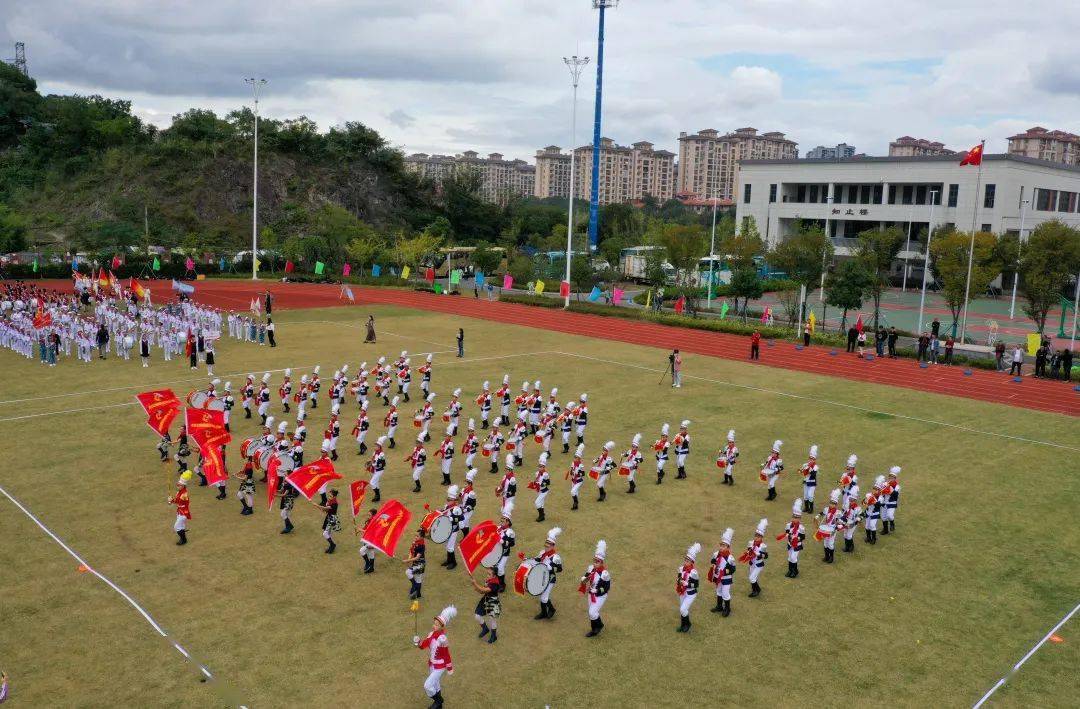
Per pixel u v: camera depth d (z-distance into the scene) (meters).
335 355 51.25
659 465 29.50
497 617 18.89
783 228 124.44
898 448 34.28
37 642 18.28
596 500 27.83
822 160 118.12
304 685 16.89
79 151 148.00
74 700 16.22
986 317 82.00
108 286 79.19
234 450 32.06
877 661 18.31
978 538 25.30
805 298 68.69
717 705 16.52
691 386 45.25
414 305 78.25
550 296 86.69
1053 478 30.84
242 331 57.22
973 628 19.86
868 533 24.89
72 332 50.28
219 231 127.69
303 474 23.67
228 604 20.16
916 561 23.64
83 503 26.31
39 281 90.25
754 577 21.22
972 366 53.72
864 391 45.06
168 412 30.34
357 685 16.94
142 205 128.88
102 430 34.03
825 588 21.89
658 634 19.36
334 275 102.06
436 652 15.97
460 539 23.83
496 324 67.56
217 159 141.38
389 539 20.66
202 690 16.64
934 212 108.75
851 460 25.62
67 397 39.22
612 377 47.16
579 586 20.91
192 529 24.62
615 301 76.44
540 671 17.73
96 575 21.50
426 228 137.38
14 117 156.38
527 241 159.25
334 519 23.16
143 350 47.06
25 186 140.12
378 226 147.75
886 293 102.00
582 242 112.50
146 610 19.77
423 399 40.53
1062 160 191.62
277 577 21.64
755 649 18.73
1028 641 19.31
